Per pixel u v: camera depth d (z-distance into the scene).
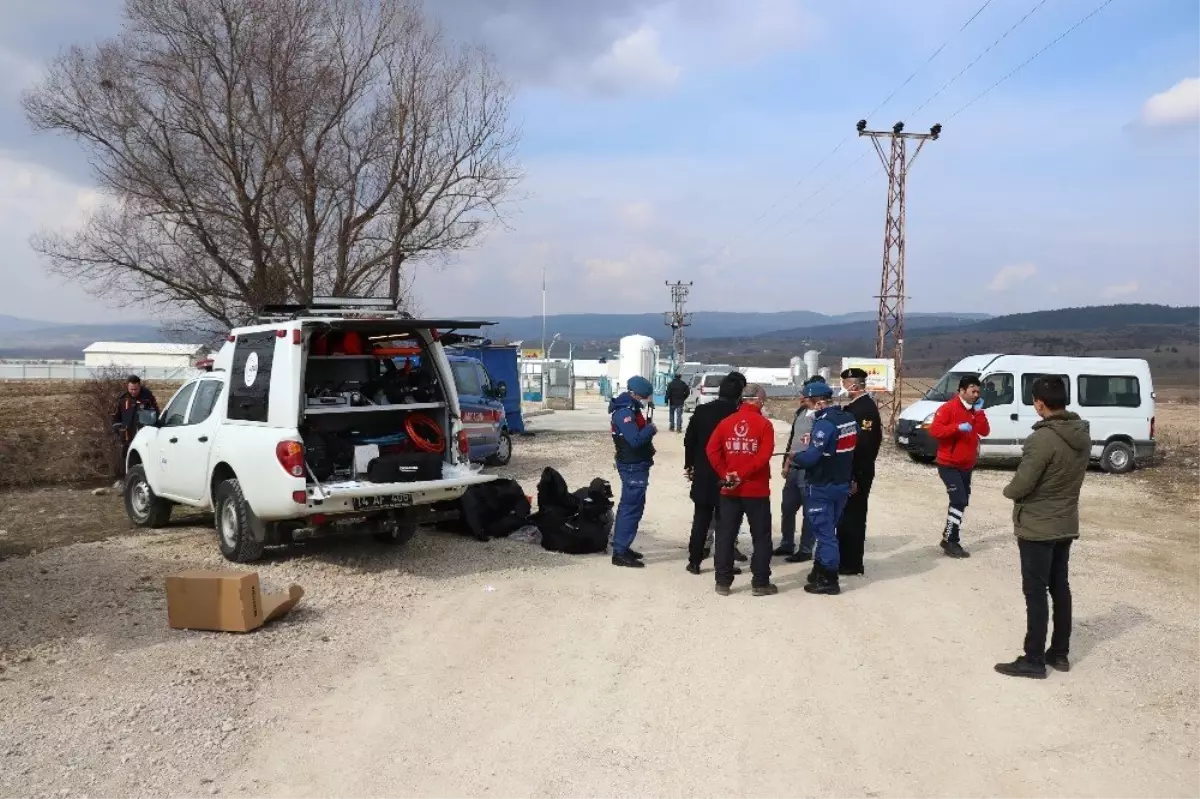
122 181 17.97
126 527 10.59
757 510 7.75
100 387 15.94
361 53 19.27
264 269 18.58
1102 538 10.89
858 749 4.66
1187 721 5.07
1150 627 6.98
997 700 5.38
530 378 49.84
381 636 6.48
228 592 6.32
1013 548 9.99
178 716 4.88
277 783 4.16
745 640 6.50
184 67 17.91
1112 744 4.75
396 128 19.28
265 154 18.20
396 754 4.51
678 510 12.45
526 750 4.59
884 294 31.95
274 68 17.94
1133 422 17.81
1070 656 6.25
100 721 4.76
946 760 4.54
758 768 4.42
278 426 7.95
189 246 18.67
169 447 9.65
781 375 68.44
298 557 8.87
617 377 56.88
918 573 8.71
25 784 4.05
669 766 4.43
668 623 6.93
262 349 8.37
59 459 16.36
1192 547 10.38
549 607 7.34
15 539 9.78
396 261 19.84
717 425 8.03
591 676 5.72
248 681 5.44
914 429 18.72
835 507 7.81
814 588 7.87
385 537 9.48
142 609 6.89
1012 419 18.19
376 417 9.09
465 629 6.70
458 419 8.98
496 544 9.70
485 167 20.23
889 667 5.96
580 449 20.62
